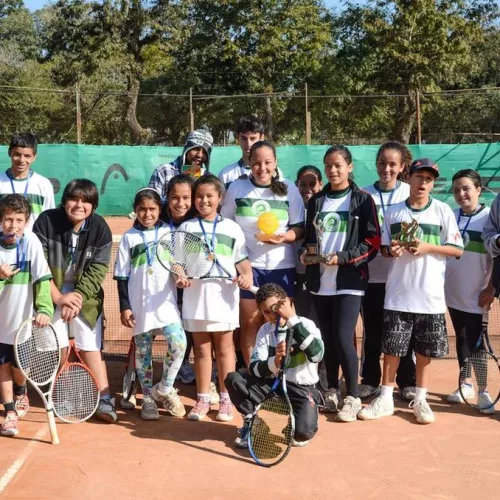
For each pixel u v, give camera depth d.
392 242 5.02
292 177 19.80
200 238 5.10
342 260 5.05
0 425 5.00
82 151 20.14
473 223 5.53
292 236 5.40
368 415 5.15
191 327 5.14
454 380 6.14
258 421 4.52
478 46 41.59
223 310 5.09
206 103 30.41
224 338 5.19
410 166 5.49
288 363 4.43
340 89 34.38
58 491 3.96
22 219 4.84
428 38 33.88
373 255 5.19
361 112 32.00
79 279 5.18
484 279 5.47
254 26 34.94
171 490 3.97
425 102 33.75
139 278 5.17
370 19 34.47
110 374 6.45
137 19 36.75
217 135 32.16
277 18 35.28
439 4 35.50
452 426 5.02
